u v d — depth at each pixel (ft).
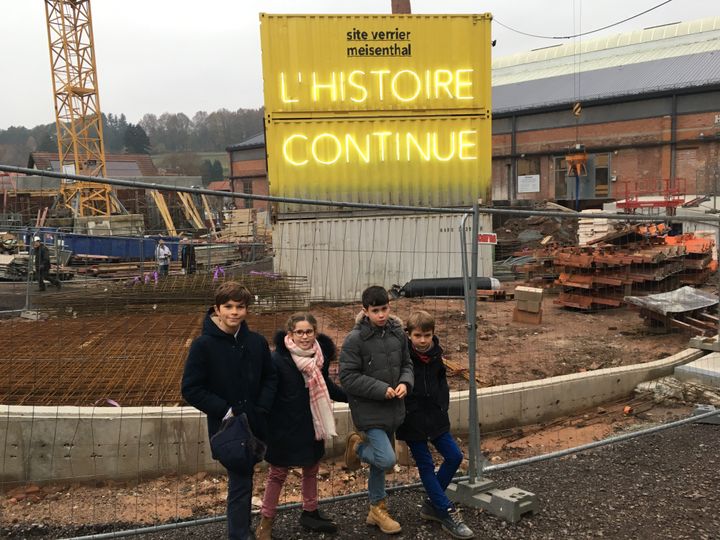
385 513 13.33
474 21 42.24
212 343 11.32
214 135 410.93
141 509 15.87
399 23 41.65
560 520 13.73
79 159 147.43
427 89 42.27
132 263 60.39
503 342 31.01
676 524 13.51
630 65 145.48
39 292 47.32
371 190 42.34
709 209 78.59
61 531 14.47
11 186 100.94
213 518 13.47
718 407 22.72
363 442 13.17
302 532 13.20
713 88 112.47
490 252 43.86
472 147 42.83
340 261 42.29
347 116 41.81
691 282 42.60
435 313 37.58
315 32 41.09
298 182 41.75
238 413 11.30
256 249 78.79
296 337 12.68
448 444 13.48
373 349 12.70
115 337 29.32
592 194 127.65
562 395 23.49
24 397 20.17
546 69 169.89
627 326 34.73
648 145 119.96
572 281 39.09
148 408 18.29
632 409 23.75
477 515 13.91
